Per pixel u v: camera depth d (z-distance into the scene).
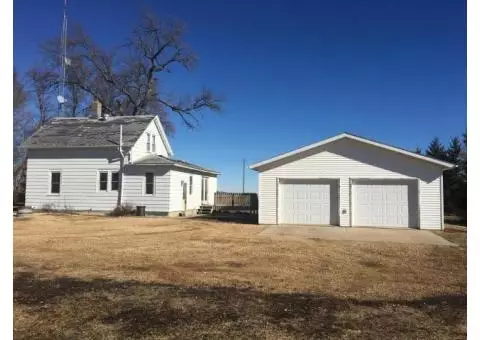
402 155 20.05
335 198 20.70
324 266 10.48
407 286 8.37
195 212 30.12
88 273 9.11
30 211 24.81
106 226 19.02
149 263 10.46
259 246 13.66
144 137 28.70
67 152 27.03
